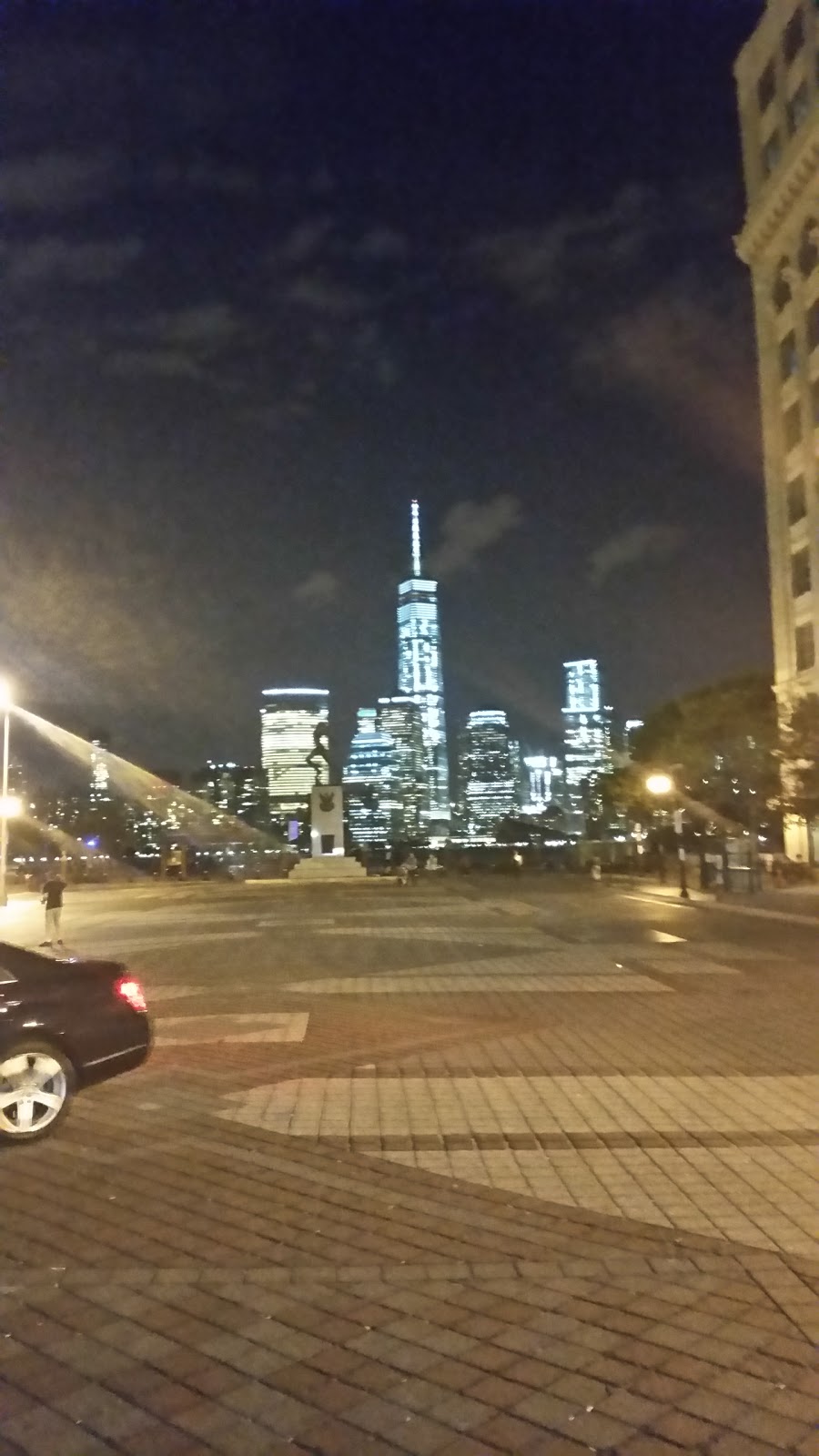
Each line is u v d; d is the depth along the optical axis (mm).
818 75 50375
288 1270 5258
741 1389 4090
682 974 17078
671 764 52250
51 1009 7750
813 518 53500
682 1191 6445
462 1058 10484
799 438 55906
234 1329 4652
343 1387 4160
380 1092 9062
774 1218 5977
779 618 56875
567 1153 7262
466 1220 5941
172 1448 3781
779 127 55219
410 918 30453
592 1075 9719
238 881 70625
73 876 77000
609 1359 4336
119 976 8281
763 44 56219
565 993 15016
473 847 85562
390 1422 3910
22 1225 5941
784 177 53406
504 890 47531
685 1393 4066
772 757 46188
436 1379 4203
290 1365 4332
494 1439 3799
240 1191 6477
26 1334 4633
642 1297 4906
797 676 55375
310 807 72375
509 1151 7305
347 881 64750
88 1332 4637
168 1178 6730
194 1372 4285
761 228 57031
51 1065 7664
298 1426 3900
